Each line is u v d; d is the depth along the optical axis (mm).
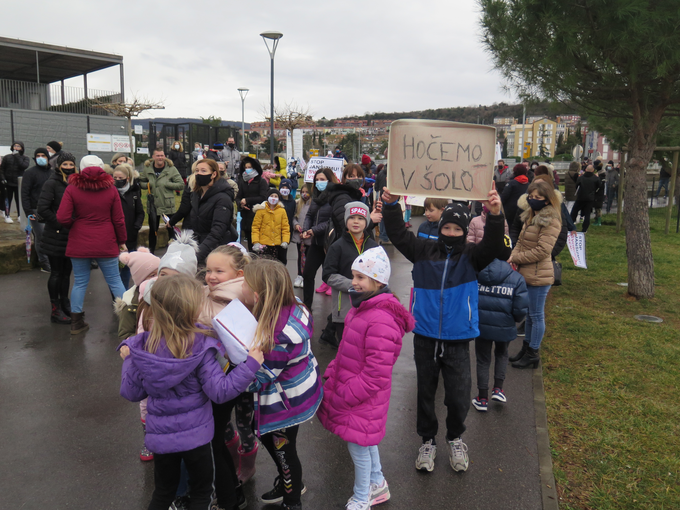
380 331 2650
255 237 7176
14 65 22797
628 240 7430
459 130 3033
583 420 4016
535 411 4148
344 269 4586
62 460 3340
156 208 8742
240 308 2406
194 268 3041
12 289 7242
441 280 3166
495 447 3607
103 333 5676
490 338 4039
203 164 5066
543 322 4930
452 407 3234
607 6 5434
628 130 11328
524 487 3156
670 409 4176
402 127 3104
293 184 13102
